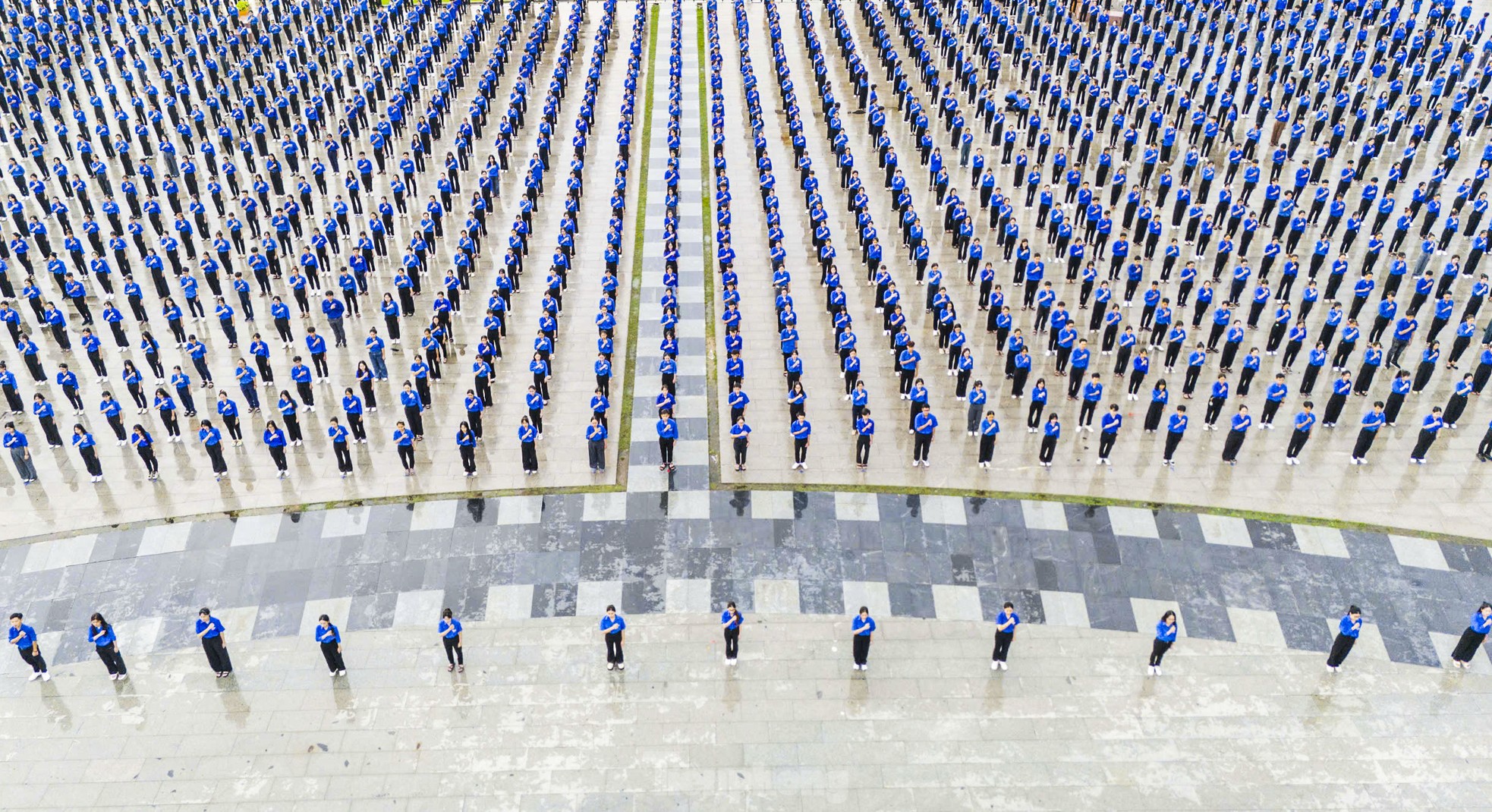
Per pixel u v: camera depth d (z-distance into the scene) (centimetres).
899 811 1418
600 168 3494
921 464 2081
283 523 1928
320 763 1486
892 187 3131
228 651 1653
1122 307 2606
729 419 2238
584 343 2517
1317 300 2611
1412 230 2916
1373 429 2000
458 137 3428
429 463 2092
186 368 2409
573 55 4534
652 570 1834
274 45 4347
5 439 1942
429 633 1709
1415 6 3869
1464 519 1920
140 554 1853
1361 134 3462
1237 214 2683
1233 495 1989
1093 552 1861
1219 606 1750
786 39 4681
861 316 2630
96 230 2806
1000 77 4053
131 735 1527
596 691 1600
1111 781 1462
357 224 3094
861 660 1614
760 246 2989
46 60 3959
